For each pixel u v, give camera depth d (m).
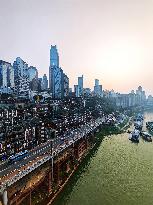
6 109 157.88
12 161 124.00
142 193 121.25
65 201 111.62
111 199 113.69
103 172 154.62
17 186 97.06
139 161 181.25
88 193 120.75
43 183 117.19
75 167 160.00
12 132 145.25
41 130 176.88
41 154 140.12
